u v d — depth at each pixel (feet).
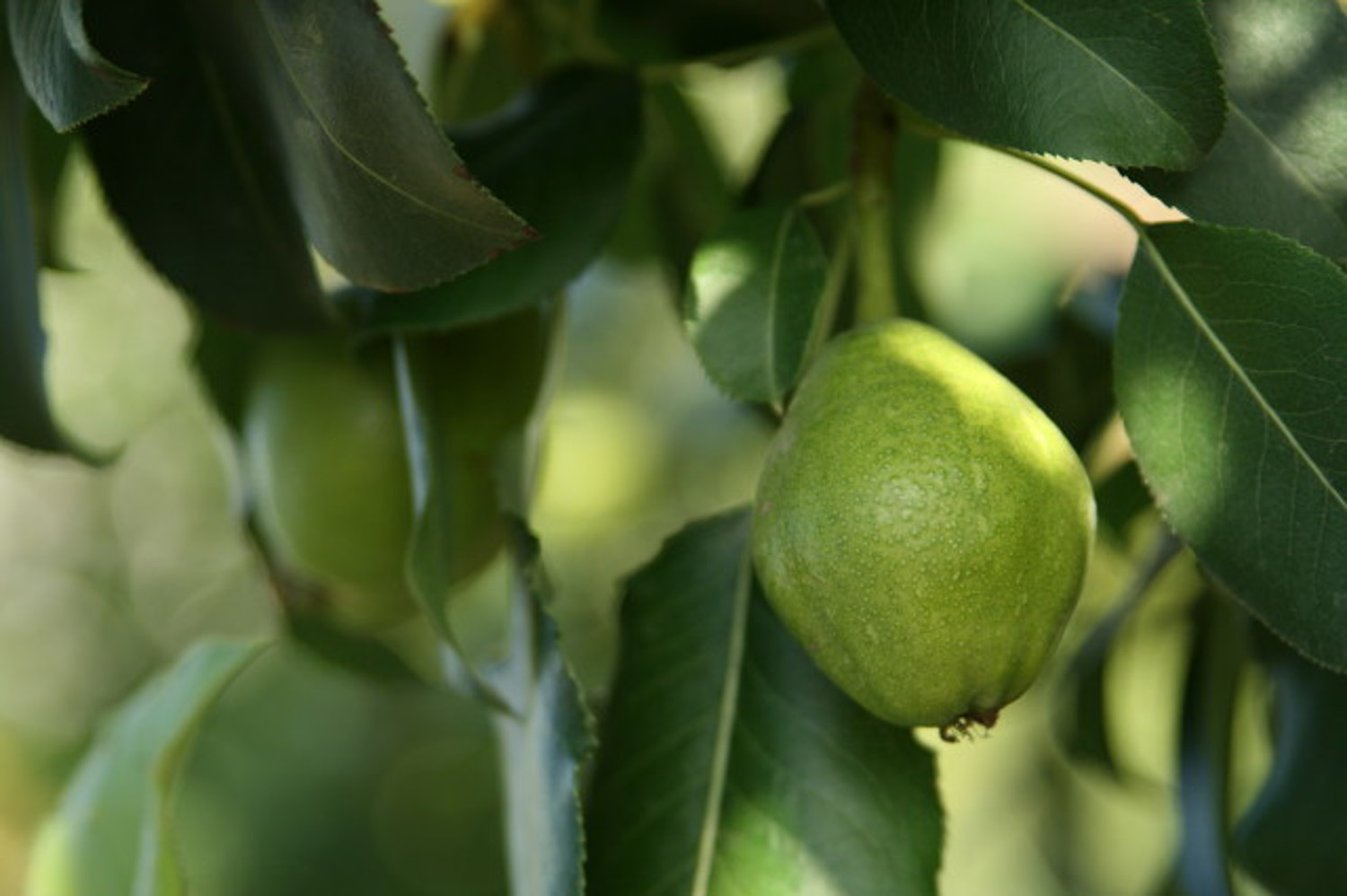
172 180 1.95
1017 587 1.73
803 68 2.30
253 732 4.67
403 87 1.70
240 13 1.80
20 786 4.65
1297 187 1.81
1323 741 2.10
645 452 4.29
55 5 1.73
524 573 1.92
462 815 4.70
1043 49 1.77
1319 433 1.78
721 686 1.92
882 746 1.89
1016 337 2.47
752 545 1.81
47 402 2.06
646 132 2.07
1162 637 2.57
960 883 3.85
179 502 5.37
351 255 1.79
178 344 4.89
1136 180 1.82
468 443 2.08
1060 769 2.74
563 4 2.27
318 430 2.12
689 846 1.88
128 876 2.17
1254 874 2.10
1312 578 1.77
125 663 5.46
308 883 4.58
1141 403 1.81
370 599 2.19
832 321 2.20
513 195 1.99
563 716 1.84
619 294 4.20
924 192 2.48
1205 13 1.82
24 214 2.00
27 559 5.55
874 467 1.73
